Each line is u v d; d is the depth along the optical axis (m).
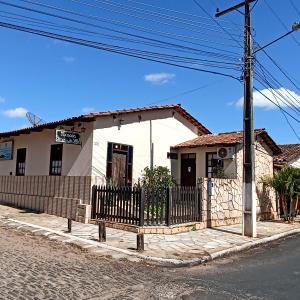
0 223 13.57
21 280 6.88
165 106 18.86
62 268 7.96
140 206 12.77
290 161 24.38
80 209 14.61
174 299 6.37
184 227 13.46
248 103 13.62
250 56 13.62
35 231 12.16
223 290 6.99
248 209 13.44
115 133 16.52
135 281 7.39
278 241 13.38
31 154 18.75
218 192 15.49
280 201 19.94
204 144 18.50
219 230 14.25
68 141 15.54
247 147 13.62
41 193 17.22
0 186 20.53
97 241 10.89
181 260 9.09
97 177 14.98
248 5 13.83
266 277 8.12
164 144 19.05
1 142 20.92
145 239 11.55
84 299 6.12
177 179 19.75
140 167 17.59
